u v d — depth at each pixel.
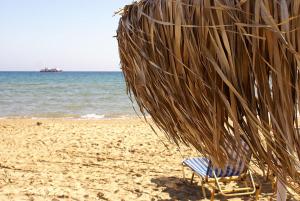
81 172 6.59
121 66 1.21
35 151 8.54
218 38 0.73
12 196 5.25
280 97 0.72
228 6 0.71
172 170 6.58
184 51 0.81
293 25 0.66
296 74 0.71
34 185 5.77
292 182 0.78
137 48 0.99
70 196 5.28
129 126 13.07
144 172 6.50
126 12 1.14
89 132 11.38
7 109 22.22
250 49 0.73
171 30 0.83
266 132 0.75
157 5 0.89
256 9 0.67
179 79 0.84
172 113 0.95
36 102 26.88
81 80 74.50
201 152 0.95
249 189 4.79
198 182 5.79
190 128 0.89
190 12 0.79
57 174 6.45
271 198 4.86
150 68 0.95
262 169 0.82
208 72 0.77
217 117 0.80
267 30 0.68
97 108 22.77
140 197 5.21
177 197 5.17
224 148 0.84
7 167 6.90
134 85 1.11
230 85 0.72
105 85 53.56
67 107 23.48
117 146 8.84
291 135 0.73
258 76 0.72
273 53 0.69
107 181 6.00
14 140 10.10
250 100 0.75
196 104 0.82
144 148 8.49
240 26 0.70
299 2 0.65
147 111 1.10
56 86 50.44
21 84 55.91
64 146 9.05
